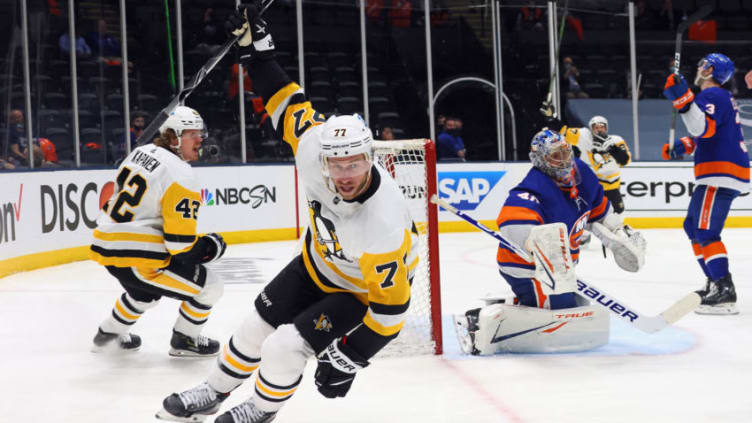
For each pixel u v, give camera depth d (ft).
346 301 9.52
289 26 48.78
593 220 15.97
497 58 48.08
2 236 27.78
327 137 8.27
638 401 12.23
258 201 39.88
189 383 13.84
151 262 14.51
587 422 11.21
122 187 14.61
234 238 38.99
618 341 16.46
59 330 18.70
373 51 49.96
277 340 9.19
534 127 50.67
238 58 10.38
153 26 42.70
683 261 29.76
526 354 15.42
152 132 13.46
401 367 14.46
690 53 55.16
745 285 23.95
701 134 18.92
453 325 18.29
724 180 19.04
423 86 50.21
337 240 9.05
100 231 14.60
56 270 29.78
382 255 8.55
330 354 8.99
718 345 15.96
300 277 10.03
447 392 12.87
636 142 48.42
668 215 43.80
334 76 49.44
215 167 38.45
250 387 13.20
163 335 17.87
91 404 12.57
